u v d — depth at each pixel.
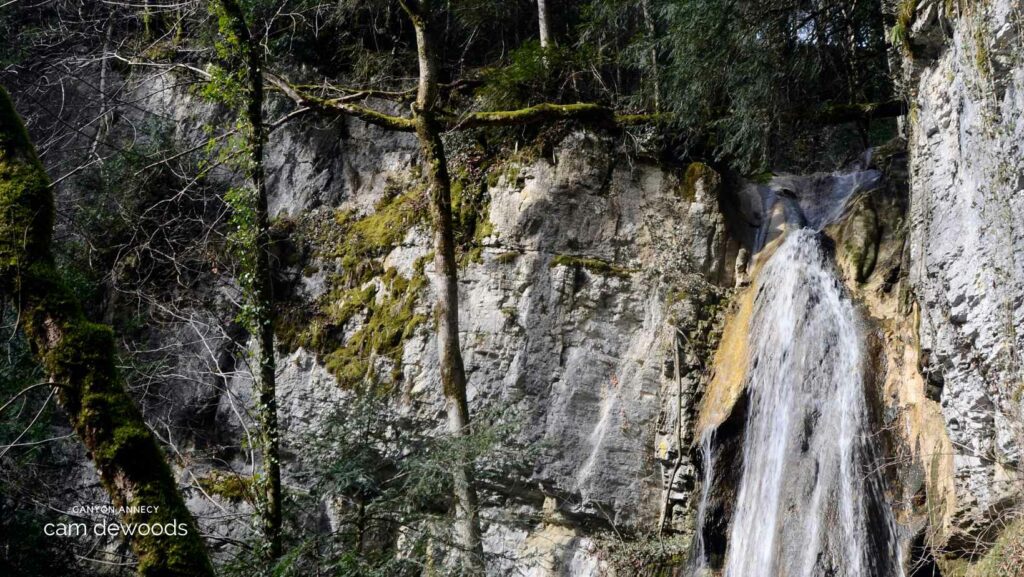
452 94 13.17
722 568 10.27
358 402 9.52
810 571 9.23
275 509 8.42
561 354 11.34
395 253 12.29
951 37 8.27
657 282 11.60
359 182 13.30
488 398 11.23
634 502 10.88
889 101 12.38
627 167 12.02
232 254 12.88
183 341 12.84
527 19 15.33
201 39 14.38
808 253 11.20
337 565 7.92
